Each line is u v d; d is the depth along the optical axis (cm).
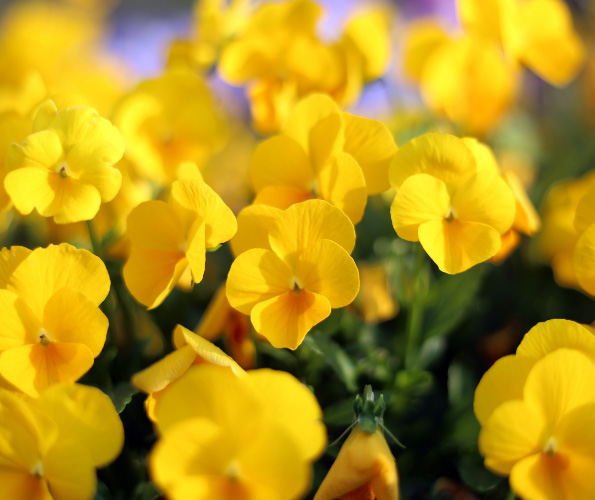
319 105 56
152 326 64
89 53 111
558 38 66
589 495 51
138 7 238
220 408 50
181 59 66
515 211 55
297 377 58
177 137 61
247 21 65
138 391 55
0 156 56
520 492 51
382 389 59
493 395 52
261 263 53
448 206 54
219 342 58
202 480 49
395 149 55
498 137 84
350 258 52
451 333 65
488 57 70
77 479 50
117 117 60
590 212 55
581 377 51
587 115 101
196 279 53
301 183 56
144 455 58
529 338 52
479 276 61
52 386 51
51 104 55
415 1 127
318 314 53
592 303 67
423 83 71
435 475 59
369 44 65
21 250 53
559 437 51
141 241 55
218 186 86
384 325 63
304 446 50
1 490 51
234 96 139
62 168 54
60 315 52
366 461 52
